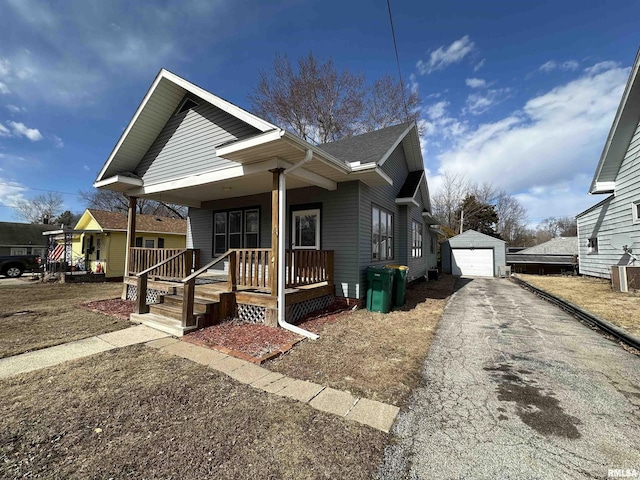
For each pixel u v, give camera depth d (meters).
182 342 4.47
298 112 17.70
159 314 5.77
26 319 5.95
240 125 6.06
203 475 1.86
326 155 5.38
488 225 32.53
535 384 3.21
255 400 2.82
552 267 20.97
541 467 1.96
